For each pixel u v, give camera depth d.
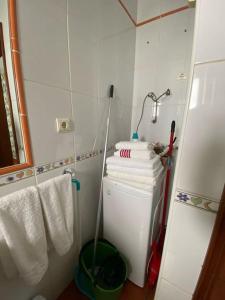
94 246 1.21
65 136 0.96
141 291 1.18
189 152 0.53
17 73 0.67
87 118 1.11
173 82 1.41
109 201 1.19
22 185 0.76
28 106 0.74
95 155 1.26
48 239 0.89
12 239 0.65
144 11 1.44
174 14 1.31
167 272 0.71
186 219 0.60
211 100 0.47
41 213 0.77
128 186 1.07
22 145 0.76
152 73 1.50
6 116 0.73
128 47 1.44
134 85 1.62
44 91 0.80
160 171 1.13
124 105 1.53
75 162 1.07
